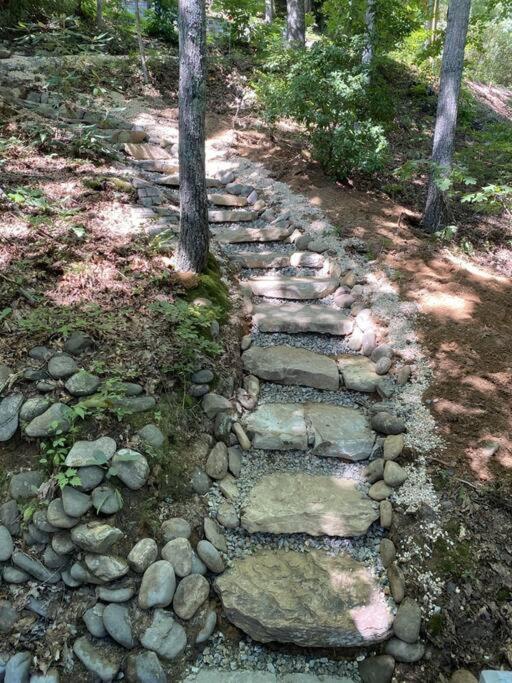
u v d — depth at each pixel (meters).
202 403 3.17
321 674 2.42
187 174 3.62
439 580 2.56
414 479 2.96
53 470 2.63
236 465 3.06
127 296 3.50
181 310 3.38
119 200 4.65
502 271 4.83
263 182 5.68
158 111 6.74
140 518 2.61
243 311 4.02
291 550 2.75
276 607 2.46
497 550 2.65
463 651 2.40
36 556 2.50
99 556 2.44
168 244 4.12
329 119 5.39
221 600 2.52
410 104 9.31
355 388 3.57
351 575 2.61
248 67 8.41
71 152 5.18
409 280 4.38
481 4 12.40
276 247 4.89
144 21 10.11
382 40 6.05
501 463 3.01
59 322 3.13
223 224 5.16
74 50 6.76
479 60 13.16
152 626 2.38
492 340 3.80
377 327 3.96
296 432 3.20
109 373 2.96
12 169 4.57
